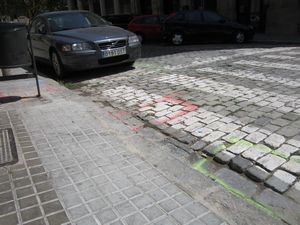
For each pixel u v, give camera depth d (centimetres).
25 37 582
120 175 346
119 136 448
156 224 272
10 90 709
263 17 1897
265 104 538
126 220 278
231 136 431
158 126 485
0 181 342
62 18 966
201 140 428
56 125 489
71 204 301
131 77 812
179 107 557
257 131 439
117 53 855
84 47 819
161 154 397
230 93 611
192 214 283
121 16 2078
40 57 985
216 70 818
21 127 485
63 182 336
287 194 310
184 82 717
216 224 270
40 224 276
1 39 560
